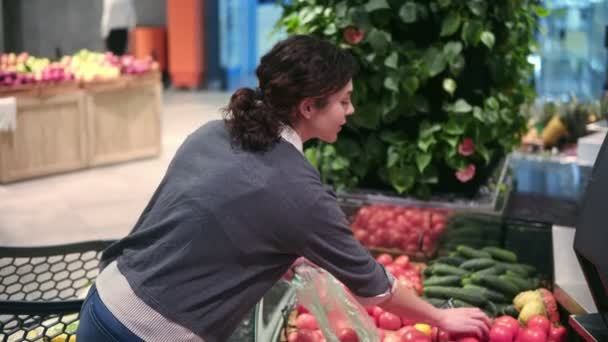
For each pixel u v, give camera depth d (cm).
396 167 292
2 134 635
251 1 1301
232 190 152
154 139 751
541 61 527
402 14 277
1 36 1282
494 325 213
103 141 713
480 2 275
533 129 479
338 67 155
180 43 1295
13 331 191
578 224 172
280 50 156
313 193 152
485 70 287
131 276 156
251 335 189
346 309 194
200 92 1279
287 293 222
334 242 155
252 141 154
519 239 271
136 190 624
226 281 153
